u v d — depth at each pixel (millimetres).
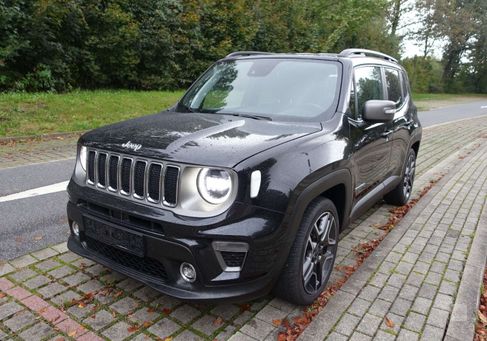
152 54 16203
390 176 5094
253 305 3219
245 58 4535
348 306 3279
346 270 3895
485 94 53875
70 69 14219
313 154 3041
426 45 43969
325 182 3100
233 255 2617
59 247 4039
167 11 16484
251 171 2596
